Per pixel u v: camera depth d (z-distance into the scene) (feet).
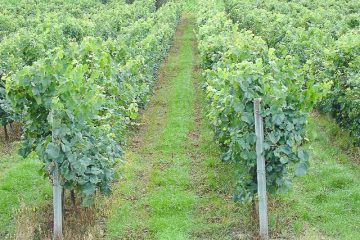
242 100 22.76
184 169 31.63
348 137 34.91
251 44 31.19
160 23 75.41
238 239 23.31
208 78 32.37
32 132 23.80
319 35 47.14
